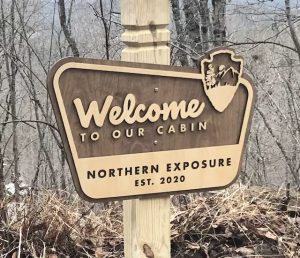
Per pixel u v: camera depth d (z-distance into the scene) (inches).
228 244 139.3
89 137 93.0
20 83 334.0
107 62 92.5
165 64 99.6
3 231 136.2
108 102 93.4
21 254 134.0
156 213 100.3
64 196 167.6
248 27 312.3
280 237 139.3
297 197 157.0
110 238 143.6
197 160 100.1
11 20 321.1
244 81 101.3
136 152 95.9
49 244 137.2
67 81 91.0
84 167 93.1
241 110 102.1
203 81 98.5
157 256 101.2
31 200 144.9
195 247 136.8
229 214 144.3
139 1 97.7
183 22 366.9
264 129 291.7
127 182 95.8
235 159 102.6
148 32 98.7
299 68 301.9
